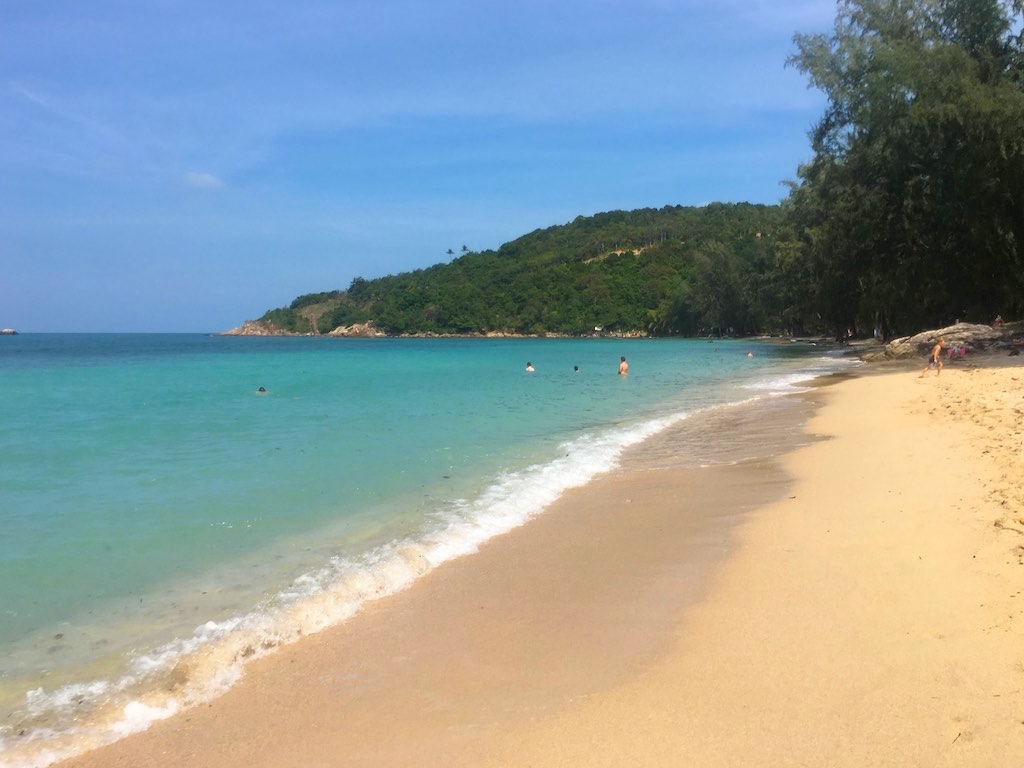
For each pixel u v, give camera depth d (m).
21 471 11.27
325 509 8.90
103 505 9.09
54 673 4.68
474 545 7.54
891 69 33.50
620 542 7.50
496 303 165.25
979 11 33.75
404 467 11.58
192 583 6.32
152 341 135.38
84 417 18.34
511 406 21.17
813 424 15.13
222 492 9.80
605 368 41.56
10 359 55.31
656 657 4.79
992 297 36.81
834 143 39.31
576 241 185.75
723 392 24.44
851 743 3.65
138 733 4.03
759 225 121.25
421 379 33.06
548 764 3.62
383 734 3.97
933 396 17.16
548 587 6.23
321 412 19.61
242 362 50.91
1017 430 11.03
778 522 7.81
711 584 6.11
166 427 16.44
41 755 3.80
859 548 6.61
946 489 8.19
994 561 5.77
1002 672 4.17
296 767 3.69
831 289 48.25
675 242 154.88
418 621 5.55
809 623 5.12
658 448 13.28
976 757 3.47
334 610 5.75
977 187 32.59
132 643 5.11
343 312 198.38
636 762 3.59
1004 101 30.62
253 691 4.50
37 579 6.41
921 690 4.09
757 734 3.79
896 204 36.22
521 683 4.52
